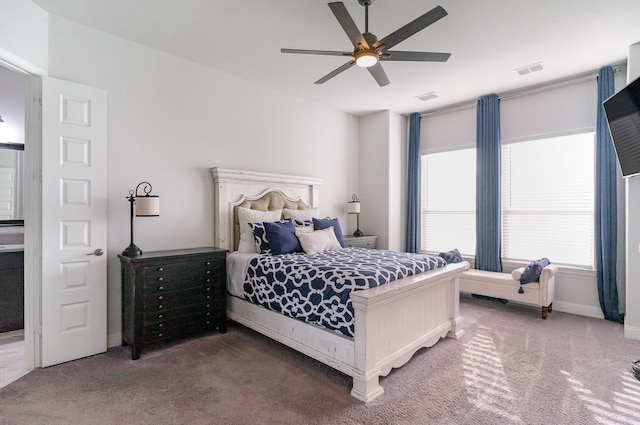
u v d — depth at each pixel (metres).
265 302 3.04
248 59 3.61
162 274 2.93
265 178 4.26
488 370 2.57
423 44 3.21
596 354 2.85
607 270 3.71
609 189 3.69
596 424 1.91
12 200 3.70
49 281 2.63
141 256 2.91
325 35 3.09
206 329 3.23
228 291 3.55
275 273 2.97
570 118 4.08
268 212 4.02
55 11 2.73
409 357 2.60
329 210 5.28
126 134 3.20
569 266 4.11
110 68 3.10
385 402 2.14
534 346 3.02
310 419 1.96
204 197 3.78
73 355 2.74
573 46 3.25
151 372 2.54
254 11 2.72
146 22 2.90
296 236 3.64
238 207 3.96
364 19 2.80
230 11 2.72
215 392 2.25
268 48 3.36
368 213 5.60
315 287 2.58
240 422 1.93
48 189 2.63
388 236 5.33
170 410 2.04
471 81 4.16
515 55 3.45
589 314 3.92
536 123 4.34
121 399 2.16
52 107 2.66
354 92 4.59
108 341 3.04
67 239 2.72
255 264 3.22
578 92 4.02
